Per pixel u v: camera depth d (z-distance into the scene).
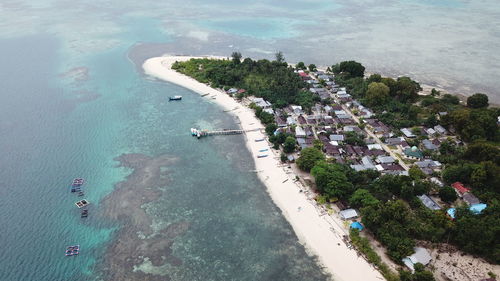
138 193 119.75
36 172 129.12
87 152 141.38
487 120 143.75
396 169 125.88
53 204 114.75
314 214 109.50
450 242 97.94
